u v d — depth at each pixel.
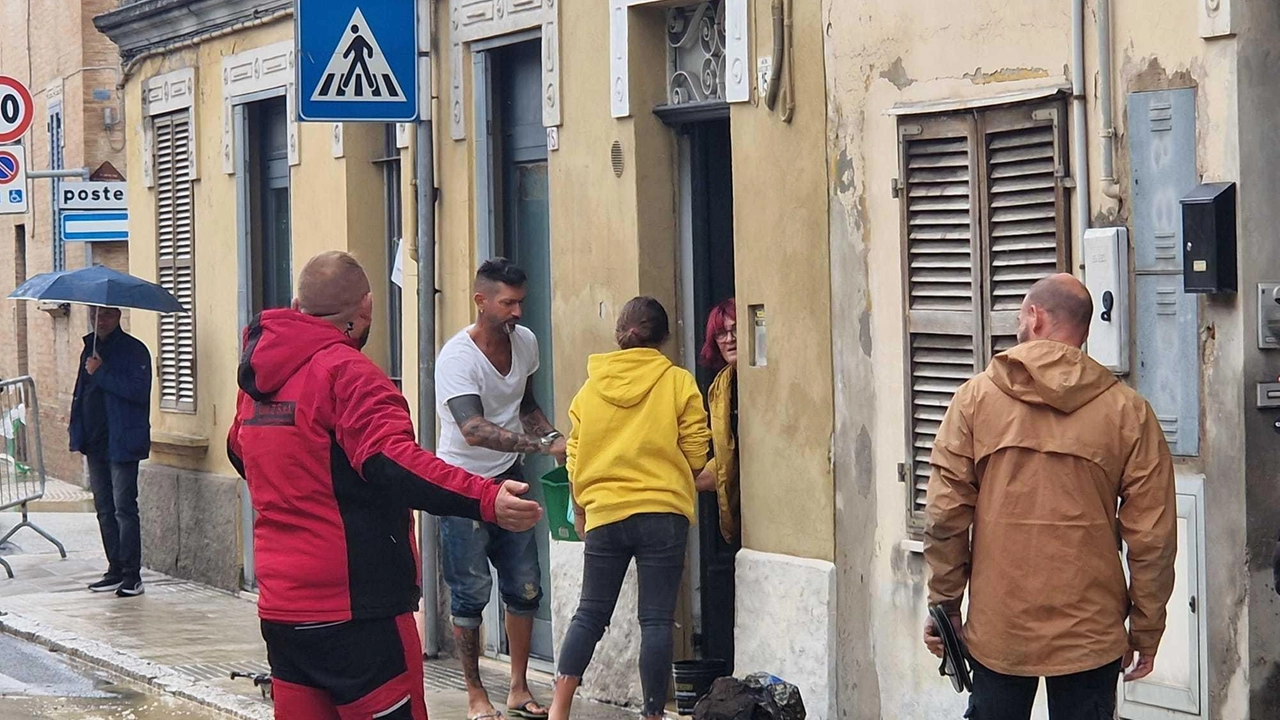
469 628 9.06
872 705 8.04
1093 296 6.74
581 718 9.20
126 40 15.47
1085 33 6.85
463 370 8.82
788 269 8.43
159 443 15.11
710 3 9.12
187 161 14.65
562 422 9.96
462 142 10.75
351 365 6.07
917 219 7.66
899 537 7.85
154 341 15.35
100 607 13.32
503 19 10.32
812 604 8.32
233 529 14.00
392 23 10.25
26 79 25.77
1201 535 6.46
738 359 8.83
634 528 8.29
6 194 17.31
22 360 26.70
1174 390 6.55
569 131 9.82
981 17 7.30
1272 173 6.36
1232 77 6.30
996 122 7.23
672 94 9.39
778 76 8.41
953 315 7.50
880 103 7.84
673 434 8.31
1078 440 5.82
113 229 17.22
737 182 8.74
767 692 7.96
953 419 6.06
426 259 10.63
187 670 10.76
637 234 9.35
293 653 6.16
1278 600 6.36
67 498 21.30
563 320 9.92
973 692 6.11
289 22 12.91
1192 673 6.50
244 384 6.22
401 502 5.91
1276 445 6.38
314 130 12.59
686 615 9.39
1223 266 6.29
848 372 8.10
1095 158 6.83
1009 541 5.90
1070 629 5.83
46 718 9.78
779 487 8.57
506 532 9.16
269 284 13.78
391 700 6.16
